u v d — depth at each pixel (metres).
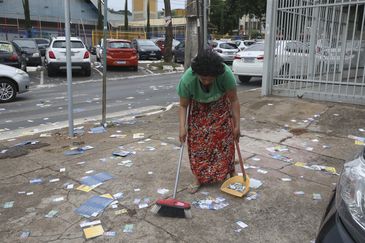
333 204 2.28
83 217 3.55
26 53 20.20
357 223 1.95
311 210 3.64
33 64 20.55
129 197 3.91
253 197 3.88
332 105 7.45
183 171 4.56
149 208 3.68
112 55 19.14
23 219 3.54
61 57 16.50
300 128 6.43
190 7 7.56
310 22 8.02
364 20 7.39
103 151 5.36
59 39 16.94
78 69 16.97
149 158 5.02
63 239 3.21
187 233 3.27
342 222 2.05
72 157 5.15
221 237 3.21
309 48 8.02
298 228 3.34
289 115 7.14
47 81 15.46
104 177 4.41
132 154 5.18
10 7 51.81
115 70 19.95
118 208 3.70
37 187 4.21
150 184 4.21
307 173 4.52
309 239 3.18
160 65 21.28
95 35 39.75
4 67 10.72
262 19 39.28
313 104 7.57
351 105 7.41
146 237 3.21
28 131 7.09
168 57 22.69
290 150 5.35
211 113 3.91
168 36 22.48
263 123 6.79
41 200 3.90
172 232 3.28
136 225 3.39
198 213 3.59
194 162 4.04
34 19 53.00
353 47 8.10
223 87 3.72
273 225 3.39
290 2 8.16
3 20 50.91
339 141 5.73
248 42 23.80
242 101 8.26
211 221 3.45
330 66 7.82
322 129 6.34
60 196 3.97
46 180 4.39
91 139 6.04
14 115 8.79
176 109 8.30
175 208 3.49
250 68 13.26
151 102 10.55
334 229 2.04
